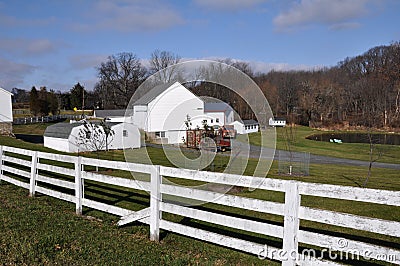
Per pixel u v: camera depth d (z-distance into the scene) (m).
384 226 2.97
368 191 3.05
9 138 28.06
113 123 22.14
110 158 16.31
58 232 4.97
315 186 3.29
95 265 3.85
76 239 4.70
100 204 5.66
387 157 22.69
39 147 23.41
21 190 8.19
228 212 6.03
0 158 9.27
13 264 3.87
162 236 4.88
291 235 3.43
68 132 21.59
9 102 32.38
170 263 3.90
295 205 3.39
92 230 5.11
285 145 27.72
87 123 20.50
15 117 51.69
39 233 4.92
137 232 5.05
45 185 8.80
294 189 3.39
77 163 6.07
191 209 4.34
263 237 4.80
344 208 6.48
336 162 20.25
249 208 3.81
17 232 4.94
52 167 6.88
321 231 5.05
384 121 34.12
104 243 4.55
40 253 4.18
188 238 4.80
